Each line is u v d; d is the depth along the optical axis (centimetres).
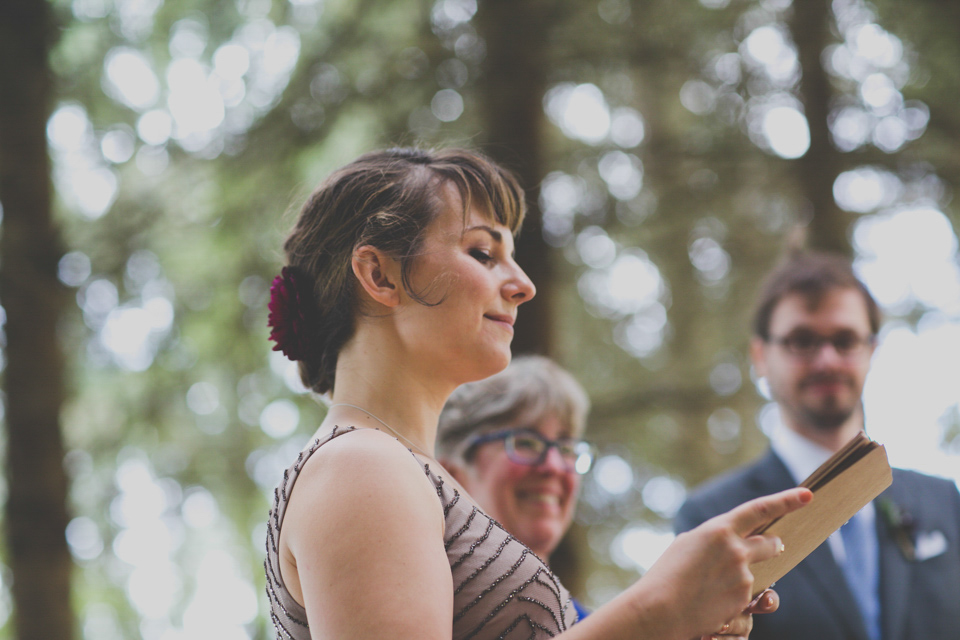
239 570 878
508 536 160
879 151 736
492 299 169
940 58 741
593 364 873
